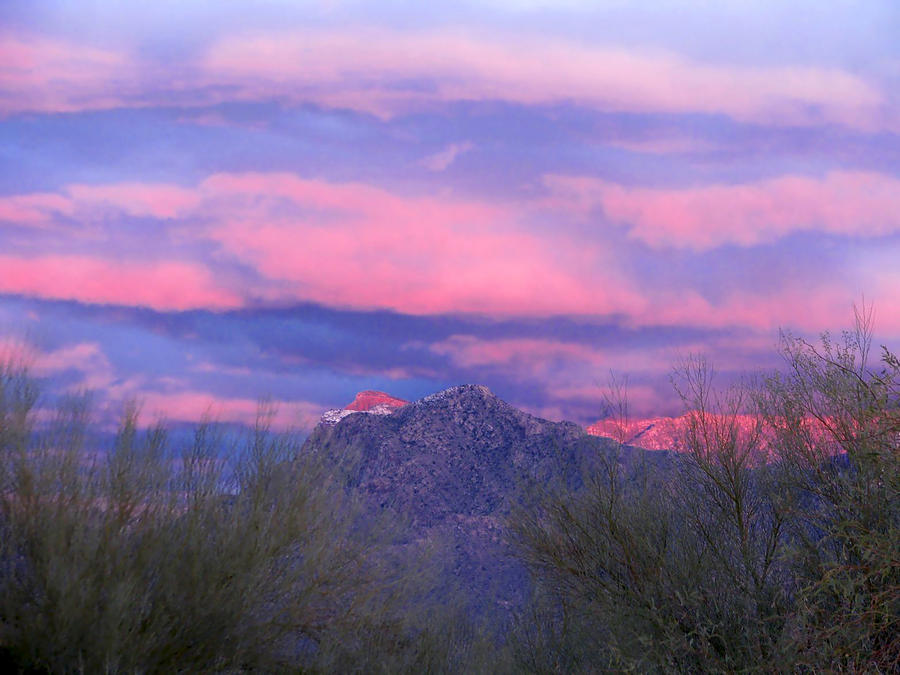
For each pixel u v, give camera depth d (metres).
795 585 5.71
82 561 4.32
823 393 5.89
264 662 4.99
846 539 5.27
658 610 6.07
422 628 6.03
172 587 4.59
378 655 5.53
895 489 5.18
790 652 5.21
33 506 4.45
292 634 5.22
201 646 4.68
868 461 5.21
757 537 6.22
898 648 4.87
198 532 4.91
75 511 4.53
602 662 6.17
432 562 6.01
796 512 5.82
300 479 5.48
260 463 5.41
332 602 5.50
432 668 5.81
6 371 4.64
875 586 5.02
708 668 5.64
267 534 5.15
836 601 5.36
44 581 4.23
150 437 4.95
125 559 4.50
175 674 4.50
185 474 5.12
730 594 6.05
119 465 4.72
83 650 4.14
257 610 5.02
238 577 4.83
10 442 4.49
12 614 4.17
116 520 4.56
